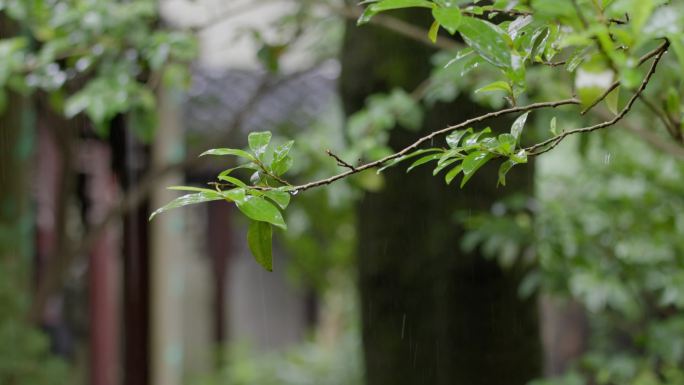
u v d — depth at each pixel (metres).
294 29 3.73
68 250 5.20
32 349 4.79
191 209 9.47
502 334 3.60
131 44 3.19
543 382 3.32
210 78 8.43
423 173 3.65
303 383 8.95
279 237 9.25
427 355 3.71
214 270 9.57
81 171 6.45
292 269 9.66
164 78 3.31
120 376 6.83
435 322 3.70
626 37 0.99
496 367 3.61
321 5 3.60
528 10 1.17
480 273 3.59
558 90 2.88
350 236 9.08
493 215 3.22
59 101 3.28
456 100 3.41
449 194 3.58
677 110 1.39
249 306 10.76
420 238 3.68
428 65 3.65
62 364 5.09
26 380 4.76
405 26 3.23
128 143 5.37
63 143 5.07
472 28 1.12
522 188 3.55
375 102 3.27
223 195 1.18
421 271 3.69
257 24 4.12
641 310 3.62
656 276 3.14
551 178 3.99
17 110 5.58
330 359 9.15
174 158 5.55
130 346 5.91
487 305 3.60
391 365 3.80
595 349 5.08
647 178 3.51
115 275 7.68
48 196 6.73
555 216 3.24
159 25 4.05
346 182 3.25
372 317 3.85
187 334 10.16
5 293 4.88
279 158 1.26
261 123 7.95
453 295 3.62
